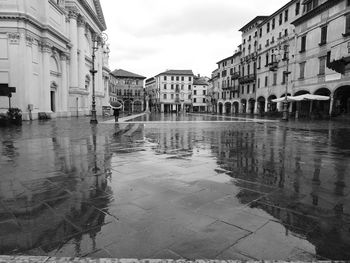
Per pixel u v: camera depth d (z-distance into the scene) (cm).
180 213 360
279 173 572
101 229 313
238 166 638
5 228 317
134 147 935
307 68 3328
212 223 329
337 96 2842
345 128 1814
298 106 3581
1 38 2531
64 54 3541
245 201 405
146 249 270
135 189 462
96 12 5219
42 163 668
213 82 8150
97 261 247
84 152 828
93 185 485
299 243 283
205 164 659
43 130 1591
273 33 4338
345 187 474
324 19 2977
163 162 682
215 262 245
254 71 5109
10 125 1942
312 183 499
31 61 2684
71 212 364
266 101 4572
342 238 294
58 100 3525
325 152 835
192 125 2167
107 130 1620
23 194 437
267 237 295
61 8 3412
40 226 322
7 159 716
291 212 364
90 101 4850
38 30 2858
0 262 245
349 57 915
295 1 3684
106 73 6034
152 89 10919
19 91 2570
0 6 2483
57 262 245
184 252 264
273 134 1404
